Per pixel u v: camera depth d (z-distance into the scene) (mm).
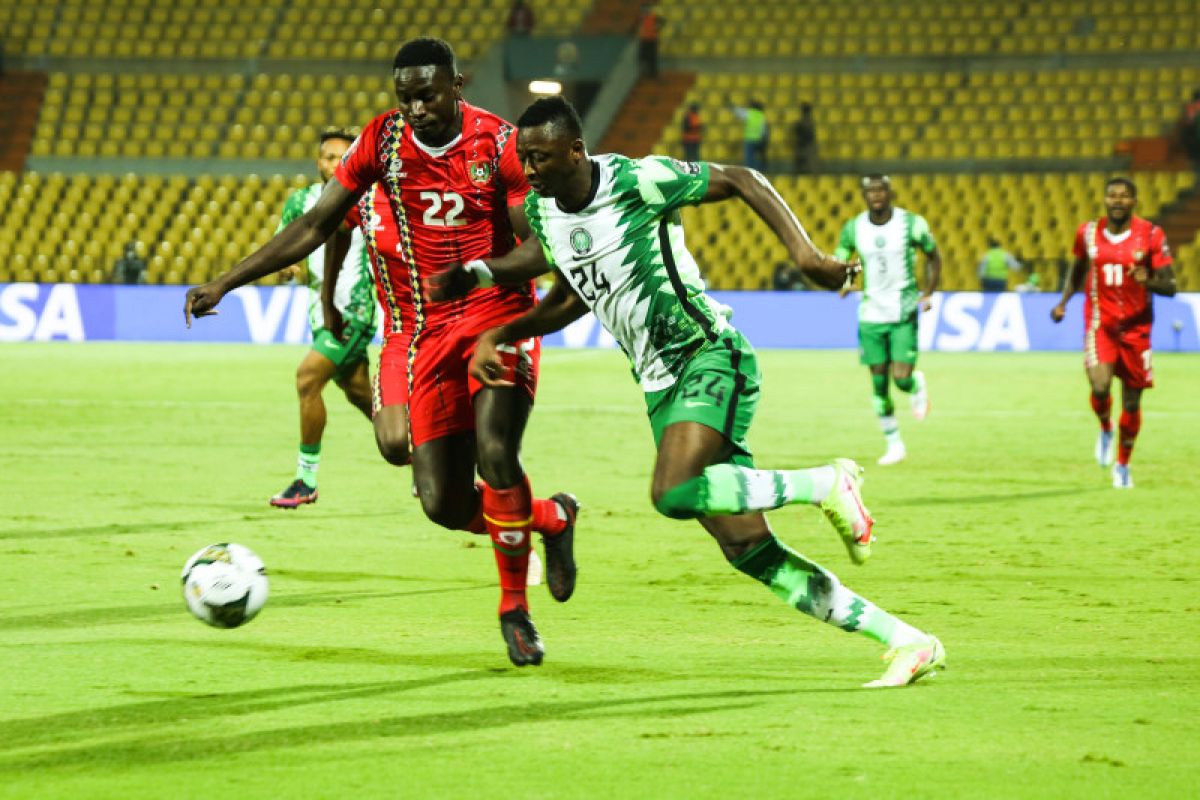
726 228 116875
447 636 22016
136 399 65562
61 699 18016
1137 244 39719
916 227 45875
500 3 138500
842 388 72438
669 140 124812
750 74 131250
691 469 17516
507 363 20922
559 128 17547
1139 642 21641
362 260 32688
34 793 14266
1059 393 70375
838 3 134125
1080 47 126625
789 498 17516
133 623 22750
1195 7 127125
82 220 123000
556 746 15953
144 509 35250
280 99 132375
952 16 131250
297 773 14945
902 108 125000
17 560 28281
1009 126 121875
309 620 23156
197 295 20578
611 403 65312
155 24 138000
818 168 121500
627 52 130250
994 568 28203
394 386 24500
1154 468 44812
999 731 16547
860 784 14555
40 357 90062
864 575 27484
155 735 16391
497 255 21750
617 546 30828
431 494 21922
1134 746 15930
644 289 18172
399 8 138500
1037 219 114938
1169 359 91188
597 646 21359
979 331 99625
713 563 28766
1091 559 29234
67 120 131375
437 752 15727
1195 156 113250
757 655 20766
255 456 46562
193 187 125688
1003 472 43938
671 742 16109
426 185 21219
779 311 102375
